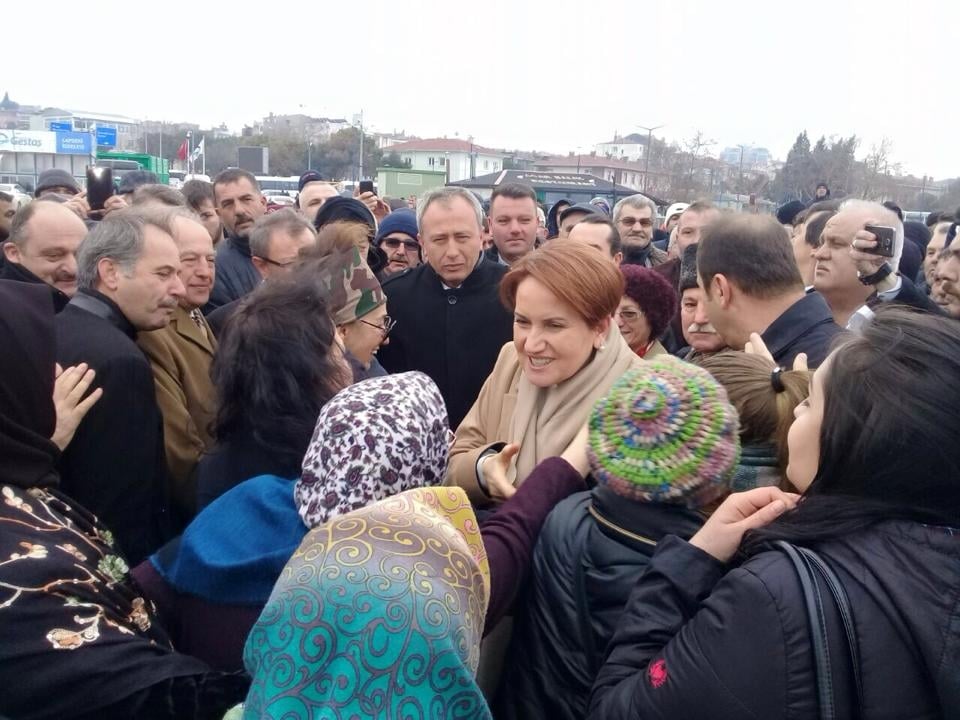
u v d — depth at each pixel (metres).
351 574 1.05
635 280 2.87
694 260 3.21
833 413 1.15
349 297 2.56
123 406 2.18
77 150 36.03
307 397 1.74
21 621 1.24
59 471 2.12
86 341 2.20
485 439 2.31
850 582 1.06
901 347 1.13
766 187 36.09
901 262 5.63
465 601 1.12
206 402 2.85
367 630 1.00
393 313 3.57
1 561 1.27
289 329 1.76
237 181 5.82
